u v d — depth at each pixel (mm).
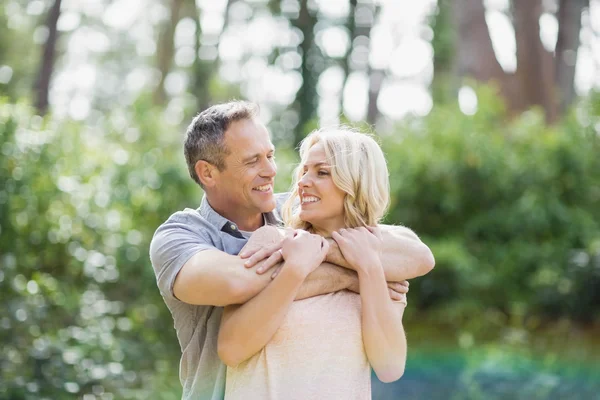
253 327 1885
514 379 5984
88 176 6109
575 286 7531
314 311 1963
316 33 15125
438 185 8008
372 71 15984
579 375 6055
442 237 8016
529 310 7719
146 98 7676
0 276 4832
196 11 16234
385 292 2006
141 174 6543
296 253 1913
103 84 23953
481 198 8047
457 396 5594
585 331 7430
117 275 5887
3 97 5461
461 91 8797
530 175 8008
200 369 2039
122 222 6207
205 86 15773
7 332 4645
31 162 5398
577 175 8094
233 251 2092
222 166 2102
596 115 8281
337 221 2113
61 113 6254
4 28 19391
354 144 2066
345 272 2029
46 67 11117
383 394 5719
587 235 7918
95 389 4711
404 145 8211
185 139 2174
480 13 10914
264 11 17156
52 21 11219
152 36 24438
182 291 1920
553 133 8320
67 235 5641
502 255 7840
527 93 10961
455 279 7547
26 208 5363
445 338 7254
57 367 4551
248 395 1933
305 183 2078
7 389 4285
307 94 14711
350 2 15539
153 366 5598
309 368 1932
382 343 1996
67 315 5219
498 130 8516
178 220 2113
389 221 7980
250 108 2137
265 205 2133
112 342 5109
